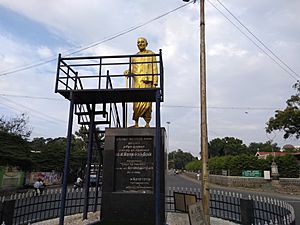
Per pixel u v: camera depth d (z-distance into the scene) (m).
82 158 44.56
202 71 10.79
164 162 9.81
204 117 10.33
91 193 20.72
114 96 9.62
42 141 59.28
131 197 9.49
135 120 11.07
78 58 9.27
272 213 10.63
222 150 78.38
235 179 34.03
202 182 9.87
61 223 8.46
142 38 11.20
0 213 8.90
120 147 9.98
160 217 8.67
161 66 9.04
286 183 29.14
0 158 24.30
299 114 30.12
